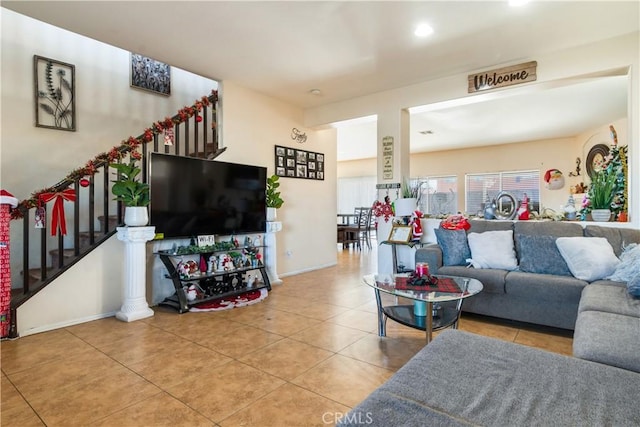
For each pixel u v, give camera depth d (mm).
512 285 2908
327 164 5961
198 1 2592
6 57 3400
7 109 3402
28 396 1898
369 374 2137
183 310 3383
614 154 3586
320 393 1920
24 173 3500
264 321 3139
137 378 2094
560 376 1198
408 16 2824
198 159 3781
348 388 1973
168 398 1874
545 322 2822
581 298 2367
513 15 2814
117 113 4227
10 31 3430
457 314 2549
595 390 1108
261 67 3857
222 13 2758
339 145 8203
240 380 2064
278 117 5012
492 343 1473
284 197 5145
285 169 5121
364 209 9117
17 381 2061
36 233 3572
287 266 5199
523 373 1221
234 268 3977
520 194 8031
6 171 3398
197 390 1954
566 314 2730
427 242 4180
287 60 3670
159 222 3436
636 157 3105
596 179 3625
